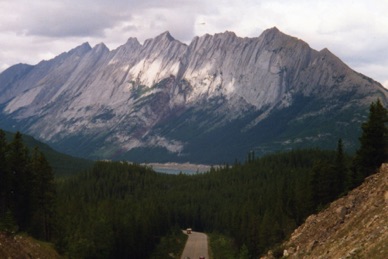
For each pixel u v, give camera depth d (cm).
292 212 11594
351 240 4444
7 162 8762
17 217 9194
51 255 7275
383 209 4438
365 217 4700
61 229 10162
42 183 9556
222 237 18050
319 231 5609
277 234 10325
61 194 19475
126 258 12750
